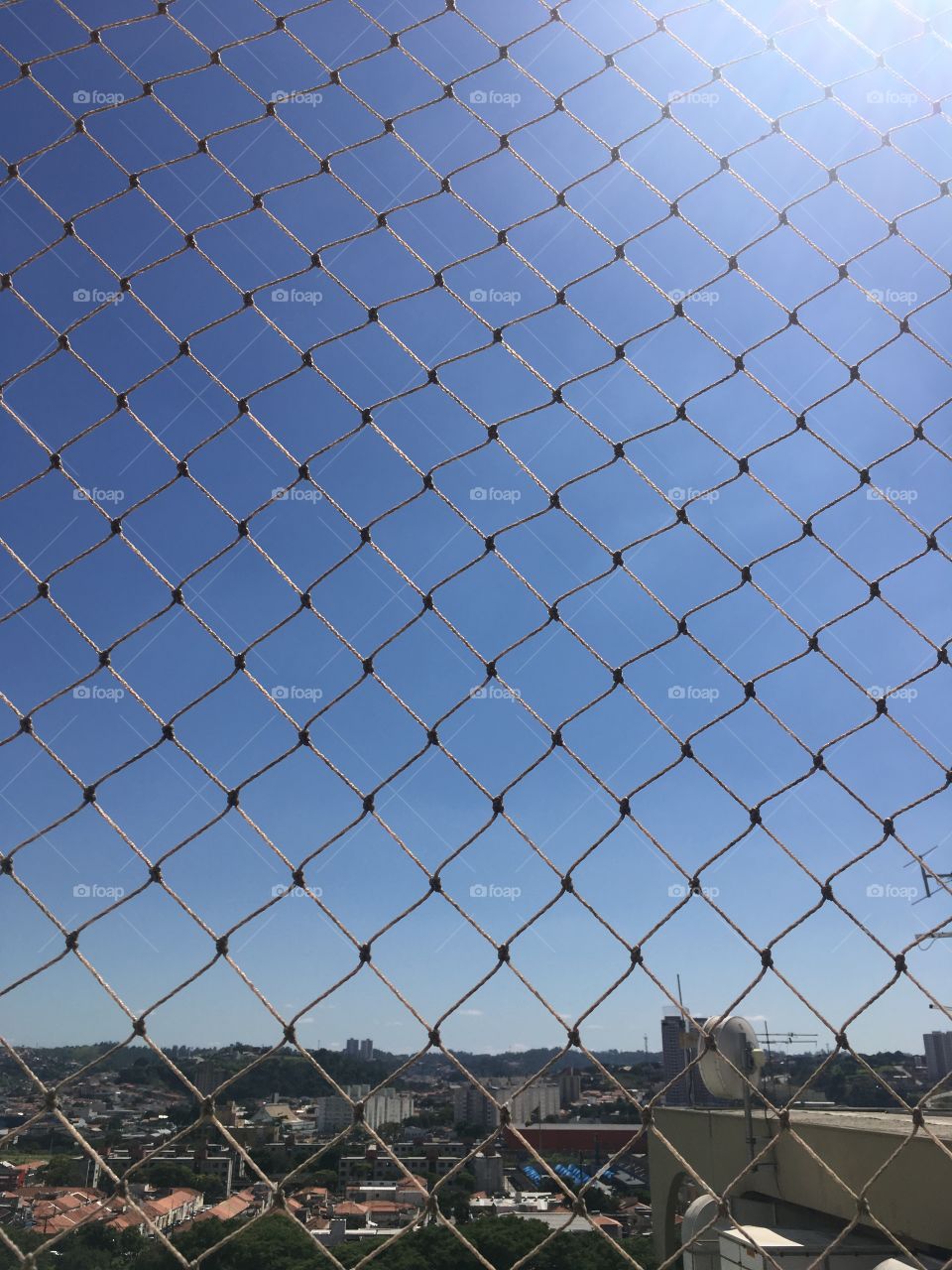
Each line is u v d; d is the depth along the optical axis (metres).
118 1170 0.41
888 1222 1.04
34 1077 0.41
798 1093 0.45
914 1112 0.45
